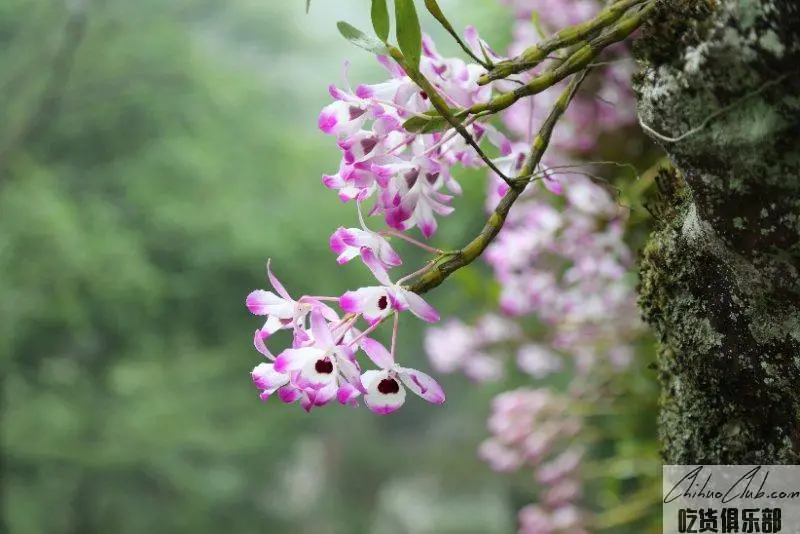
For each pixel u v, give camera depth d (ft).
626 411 8.23
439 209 3.72
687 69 3.43
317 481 66.90
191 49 52.95
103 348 44.98
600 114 6.70
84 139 49.75
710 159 3.47
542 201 6.22
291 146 57.11
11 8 45.57
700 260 3.79
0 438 37.47
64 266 38.78
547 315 7.00
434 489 65.57
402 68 3.67
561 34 3.75
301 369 3.47
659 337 4.08
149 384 41.83
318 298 3.57
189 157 48.75
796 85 3.29
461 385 58.95
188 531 45.19
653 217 4.05
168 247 46.93
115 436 41.09
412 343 42.75
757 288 3.62
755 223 3.49
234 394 47.70
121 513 44.34
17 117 44.14
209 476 44.88
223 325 47.67
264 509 53.52
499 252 6.29
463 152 3.95
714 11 3.39
